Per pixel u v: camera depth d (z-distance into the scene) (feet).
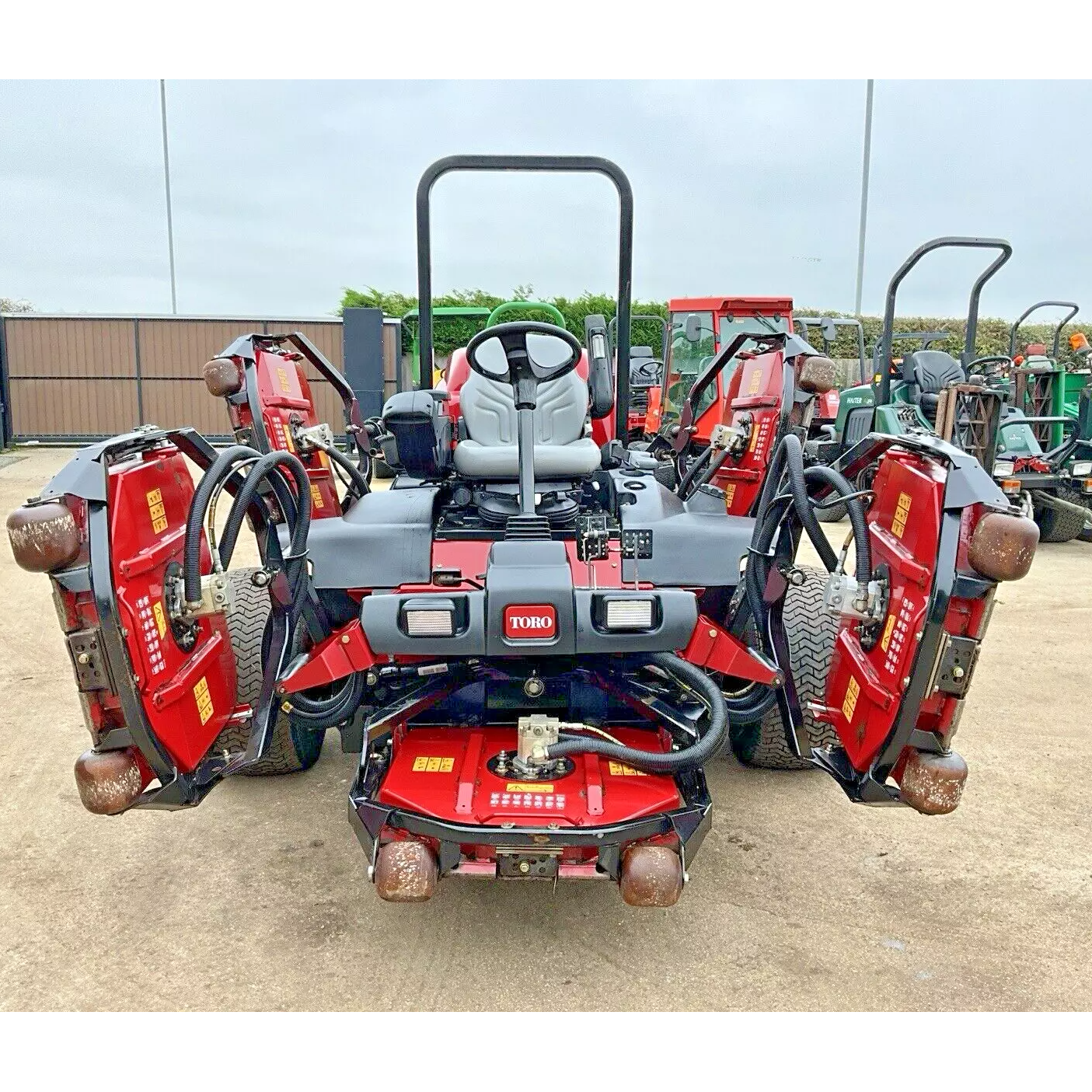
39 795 10.93
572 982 7.68
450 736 8.66
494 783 7.75
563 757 7.88
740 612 8.93
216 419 53.78
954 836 10.12
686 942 8.23
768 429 10.37
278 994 7.50
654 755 7.48
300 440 10.58
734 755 12.05
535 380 9.32
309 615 8.98
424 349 11.82
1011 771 11.73
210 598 7.35
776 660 8.70
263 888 9.03
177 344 52.95
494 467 10.68
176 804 7.14
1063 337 58.95
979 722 13.29
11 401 53.06
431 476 11.23
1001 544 6.07
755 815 10.57
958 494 6.52
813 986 7.65
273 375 10.61
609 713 9.09
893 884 9.18
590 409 12.80
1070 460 25.61
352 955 8.02
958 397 23.47
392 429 10.50
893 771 7.25
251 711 8.44
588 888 9.12
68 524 6.10
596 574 9.25
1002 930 8.45
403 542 9.52
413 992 7.55
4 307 91.76
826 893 9.02
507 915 8.65
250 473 7.84
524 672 8.33
